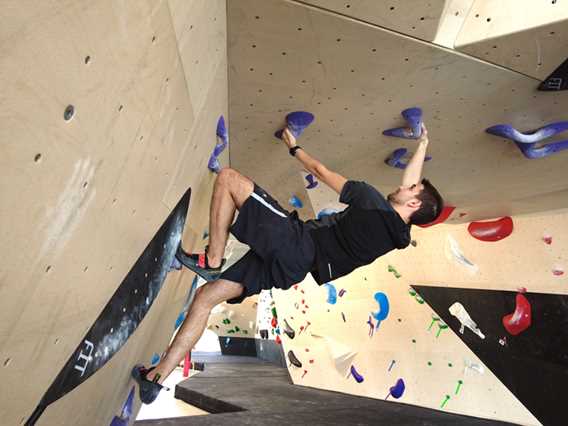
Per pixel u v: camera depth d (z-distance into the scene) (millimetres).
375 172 2467
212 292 1578
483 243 3793
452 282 4086
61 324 798
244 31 1338
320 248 1536
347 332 5398
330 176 1669
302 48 1436
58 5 466
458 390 4121
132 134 781
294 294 6164
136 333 1337
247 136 2002
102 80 611
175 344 1534
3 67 437
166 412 6242
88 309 903
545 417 3408
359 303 5102
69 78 539
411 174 1803
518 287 3578
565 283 3277
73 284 777
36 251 617
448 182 2701
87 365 1010
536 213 3434
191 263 1440
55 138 556
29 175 535
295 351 6598
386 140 2072
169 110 927
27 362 739
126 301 1121
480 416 3908
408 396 4648
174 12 763
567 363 3238
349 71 1563
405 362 4672
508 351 3662
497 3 1453
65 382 936
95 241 793
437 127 2002
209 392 6383
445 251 4094
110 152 719
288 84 1609
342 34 1393
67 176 616
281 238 1463
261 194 1475
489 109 1866
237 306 11734
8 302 609
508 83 1697
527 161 2389
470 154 2301
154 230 1162
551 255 3359
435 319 4273
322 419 4312
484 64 1578
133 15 620
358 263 1555
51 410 952
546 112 1903
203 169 1537
